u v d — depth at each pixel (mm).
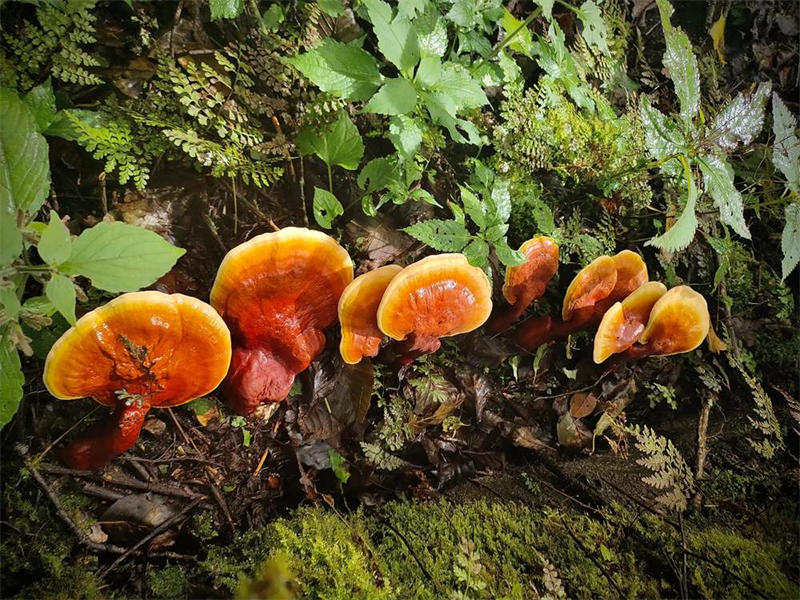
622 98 705
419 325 467
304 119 498
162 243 359
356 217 523
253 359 440
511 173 585
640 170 619
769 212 716
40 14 421
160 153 459
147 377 400
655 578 515
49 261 333
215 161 466
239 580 447
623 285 574
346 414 508
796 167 562
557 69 586
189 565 463
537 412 599
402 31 436
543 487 572
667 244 471
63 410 446
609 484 583
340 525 487
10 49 429
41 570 421
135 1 483
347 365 506
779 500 599
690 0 779
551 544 522
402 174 498
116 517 451
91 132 429
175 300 398
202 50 491
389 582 461
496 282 560
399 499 530
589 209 636
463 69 489
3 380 350
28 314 352
